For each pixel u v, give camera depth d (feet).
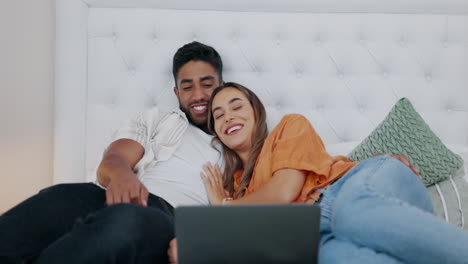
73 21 6.59
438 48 6.63
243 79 6.63
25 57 6.46
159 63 6.66
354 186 3.67
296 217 2.83
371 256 3.18
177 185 5.17
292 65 6.64
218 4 6.64
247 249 2.85
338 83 6.63
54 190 4.23
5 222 3.66
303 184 4.79
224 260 2.85
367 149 5.36
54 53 6.78
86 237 3.18
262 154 5.13
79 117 6.62
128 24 6.67
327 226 4.11
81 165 6.63
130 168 4.70
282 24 6.64
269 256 2.85
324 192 4.54
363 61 6.61
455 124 6.61
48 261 3.07
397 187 3.80
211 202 5.16
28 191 6.57
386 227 3.18
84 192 4.37
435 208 4.84
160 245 3.65
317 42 6.69
